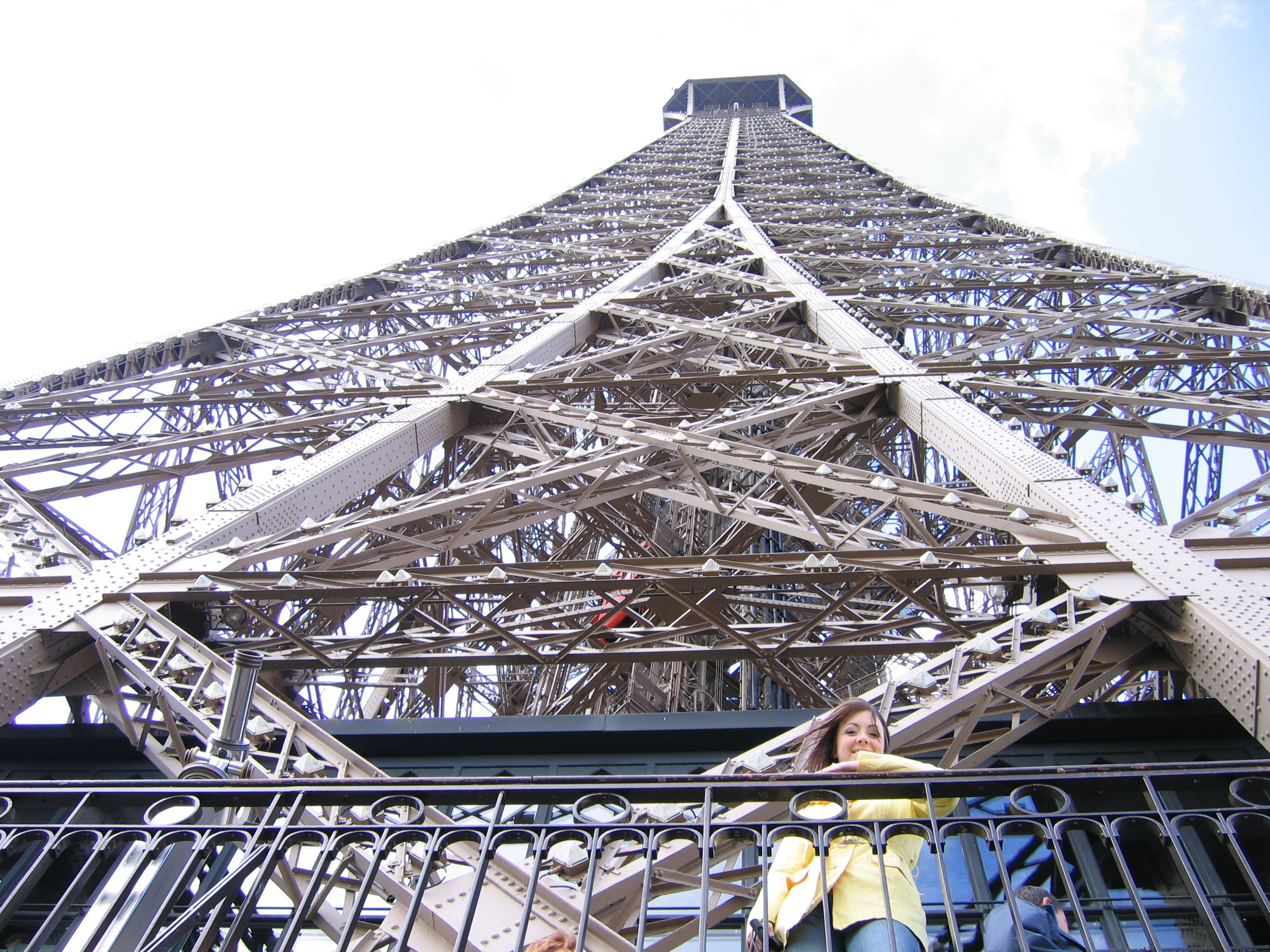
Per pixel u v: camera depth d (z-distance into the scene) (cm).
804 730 875
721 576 1140
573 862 771
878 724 762
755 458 1568
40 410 2305
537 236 5450
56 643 1113
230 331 3070
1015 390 1934
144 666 1067
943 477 2647
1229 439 1775
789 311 2980
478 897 650
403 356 2950
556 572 1214
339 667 1186
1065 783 633
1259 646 945
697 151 8825
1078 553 1178
